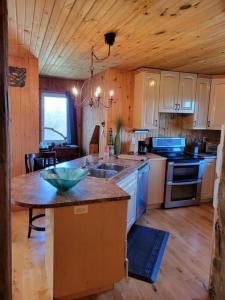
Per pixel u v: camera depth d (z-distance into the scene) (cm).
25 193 177
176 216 360
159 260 243
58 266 168
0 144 80
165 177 384
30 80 348
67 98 552
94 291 191
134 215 305
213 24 210
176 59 329
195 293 197
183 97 409
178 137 454
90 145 468
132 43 265
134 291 197
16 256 240
